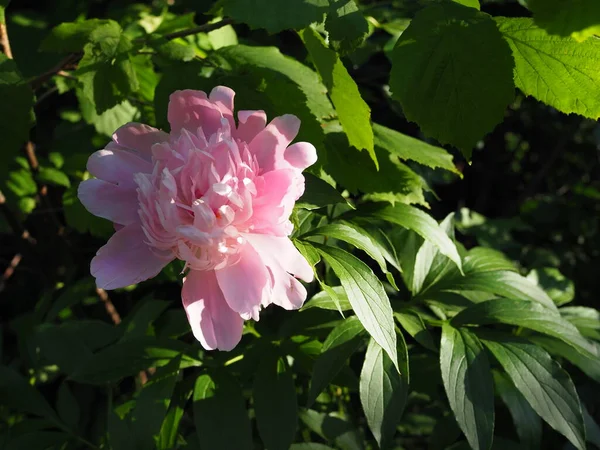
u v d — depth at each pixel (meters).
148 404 0.43
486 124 0.34
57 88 0.64
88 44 0.45
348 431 0.48
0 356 0.67
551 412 0.40
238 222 0.32
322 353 0.41
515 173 1.16
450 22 0.34
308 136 0.42
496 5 0.81
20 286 0.99
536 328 0.44
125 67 0.45
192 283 0.33
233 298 0.31
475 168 1.13
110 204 0.34
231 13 0.36
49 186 0.84
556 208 1.05
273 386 0.43
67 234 0.82
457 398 0.40
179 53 0.45
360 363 0.57
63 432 0.51
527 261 0.94
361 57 0.66
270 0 0.36
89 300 0.81
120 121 0.67
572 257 1.00
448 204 1.13
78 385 0.68
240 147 0.34
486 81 0.34
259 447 0.49
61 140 0.77
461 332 0.44
